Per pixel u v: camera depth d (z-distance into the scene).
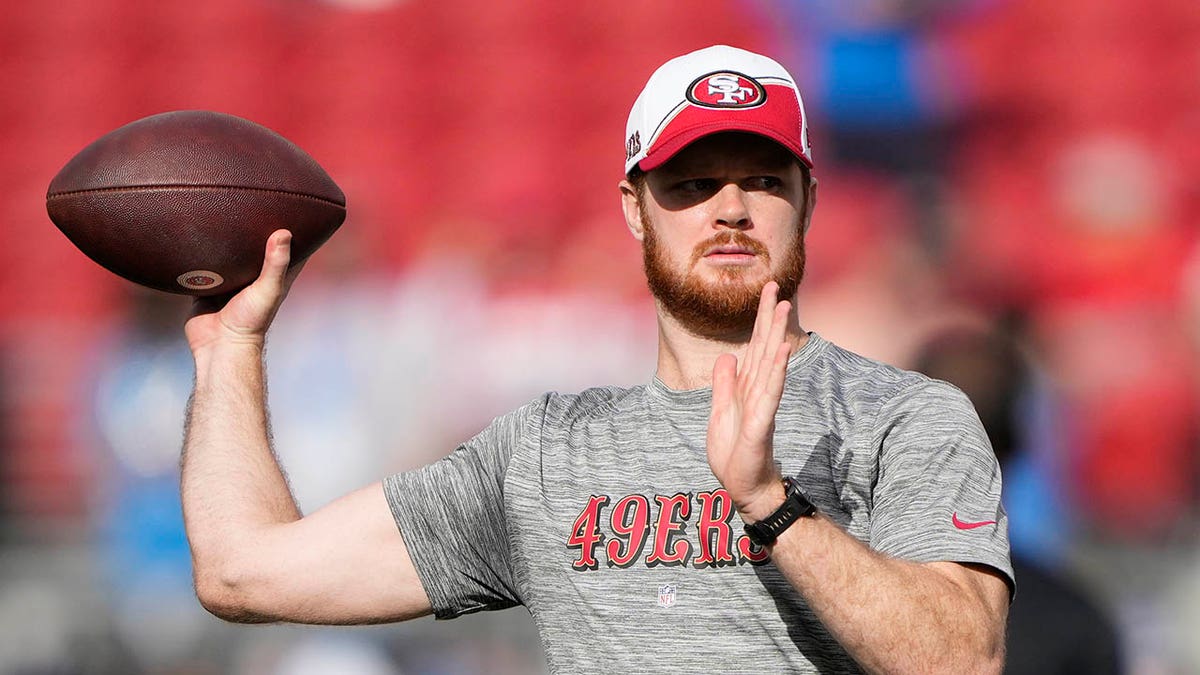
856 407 9.11
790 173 9.73
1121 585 21.12
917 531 8.41
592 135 38.34
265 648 21.20
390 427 25.89
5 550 23.11
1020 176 35.25
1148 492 25.34
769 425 7.84
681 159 9.66
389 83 39.44
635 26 39.66
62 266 36.03
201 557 10.06
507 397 27.08
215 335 10.71
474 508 9.95
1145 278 32.91
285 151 10.67
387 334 26.75
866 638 7.79
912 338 26.31
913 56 35.75
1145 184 34.91
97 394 25.86
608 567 9.01
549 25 39.75
